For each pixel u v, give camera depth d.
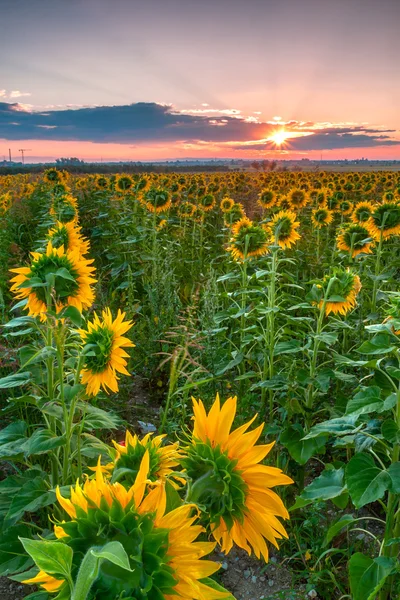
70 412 2.40
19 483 2.58
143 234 7.68
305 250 8.53
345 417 2.37
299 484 3.29
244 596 2.67
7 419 3.91
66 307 2.60
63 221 7.87
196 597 0.82
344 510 3.26
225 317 4.10
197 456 1.11
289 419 3.43
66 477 2.46
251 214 12.20
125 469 1.20
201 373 3.90
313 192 13.07
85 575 0.64
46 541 0.67
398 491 1.91
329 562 2.77
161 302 5.51
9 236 9.28
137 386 4.86
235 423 3.53
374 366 2.29
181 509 0.87
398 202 6.50
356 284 3.54
